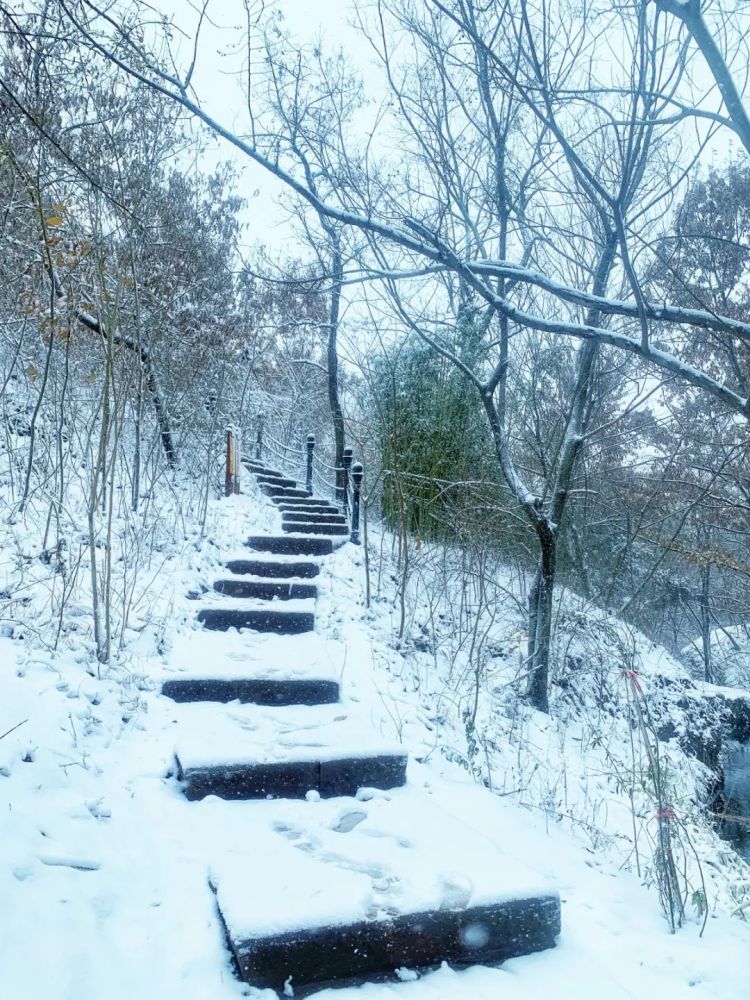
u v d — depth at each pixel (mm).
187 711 3941
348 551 7707
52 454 5922
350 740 3631
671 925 2881
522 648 6914
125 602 4301
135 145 6148
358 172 4980
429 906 2414
